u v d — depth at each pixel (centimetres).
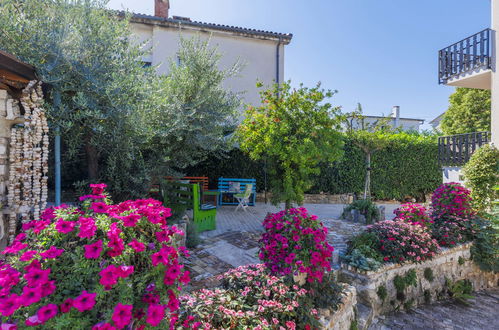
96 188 221
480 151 763
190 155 706
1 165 380
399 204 1288
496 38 798
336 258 507
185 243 519
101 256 167
